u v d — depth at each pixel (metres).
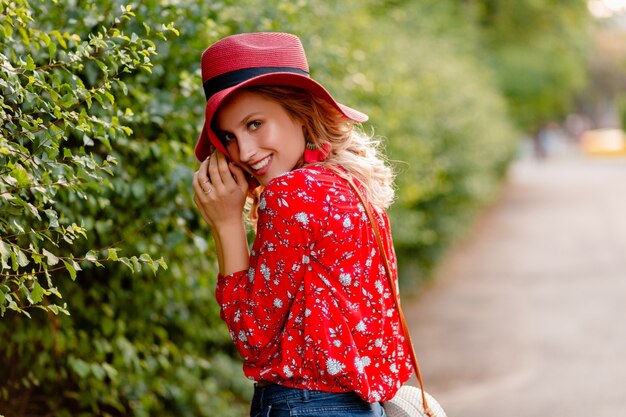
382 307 2.38
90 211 3.59
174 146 3.77
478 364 8.02
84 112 2.56
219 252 2.44
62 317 3.86
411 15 14.61
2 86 2.50
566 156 55.69
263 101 2.38
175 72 3.91
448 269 13.95
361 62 7.43
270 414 2.35
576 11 31.16
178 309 4.58
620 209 22.75
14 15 2.66
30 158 2.48
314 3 6.48
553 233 18.59
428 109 11.52
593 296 11.23
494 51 30.98
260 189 2.60
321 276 2.30
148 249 3.94
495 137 21.08
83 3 3.38
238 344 2.37
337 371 2.28
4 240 2.61
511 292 11.84
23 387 4.00
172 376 4.75
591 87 74.88
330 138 2.45
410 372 2.50
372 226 2.37
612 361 7.89
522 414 6.46
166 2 3.60
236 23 4.53
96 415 4.28
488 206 24.05
